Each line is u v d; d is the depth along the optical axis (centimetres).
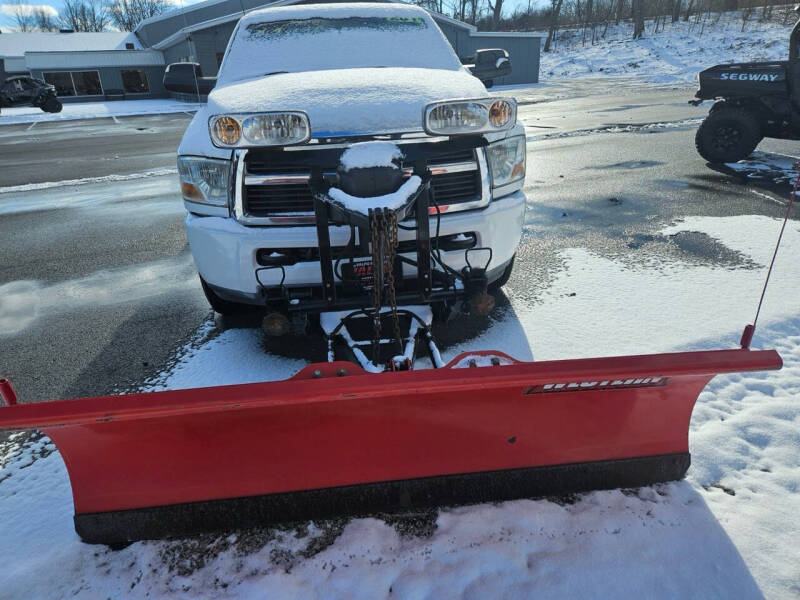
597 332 335
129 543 195
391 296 231
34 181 973
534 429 192
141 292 442
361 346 253
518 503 205
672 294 382
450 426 187
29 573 186
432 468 195
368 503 197
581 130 1231
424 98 279
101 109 2844
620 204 623
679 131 1141
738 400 267
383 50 402
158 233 608
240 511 192
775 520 197
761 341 318
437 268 285
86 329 378
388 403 177
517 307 376
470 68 461
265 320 265
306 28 412
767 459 227
